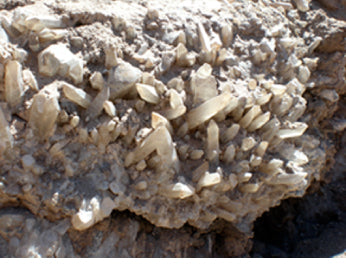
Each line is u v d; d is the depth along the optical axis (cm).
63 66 30
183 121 33
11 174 29
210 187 33
